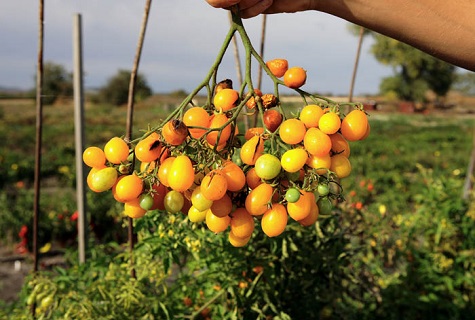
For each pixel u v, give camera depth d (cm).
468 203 223
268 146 55
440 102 2655
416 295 179
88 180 51
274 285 123
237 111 49
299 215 48
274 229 48
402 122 1798
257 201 47
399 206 432
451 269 200
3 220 369
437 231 201
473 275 205
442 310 184
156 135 50
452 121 1981
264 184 48
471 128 1628
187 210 55
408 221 235
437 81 2477
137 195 50
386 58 2398
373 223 199
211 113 52
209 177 46
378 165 752
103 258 129
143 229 128
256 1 53
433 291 189
